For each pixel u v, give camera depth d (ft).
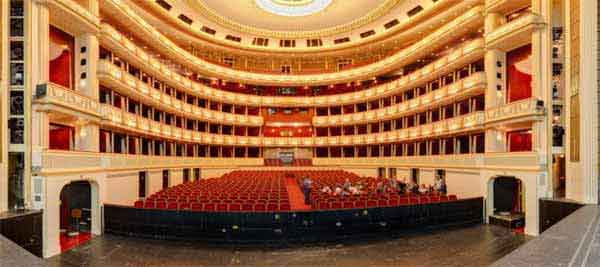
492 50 61.36
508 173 53.11
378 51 109.60
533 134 50.67
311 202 56.54
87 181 49.29
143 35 74.23
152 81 83.15
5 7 38.96
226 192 58.54
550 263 11.19
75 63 52.95
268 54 113.91
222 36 105.29
